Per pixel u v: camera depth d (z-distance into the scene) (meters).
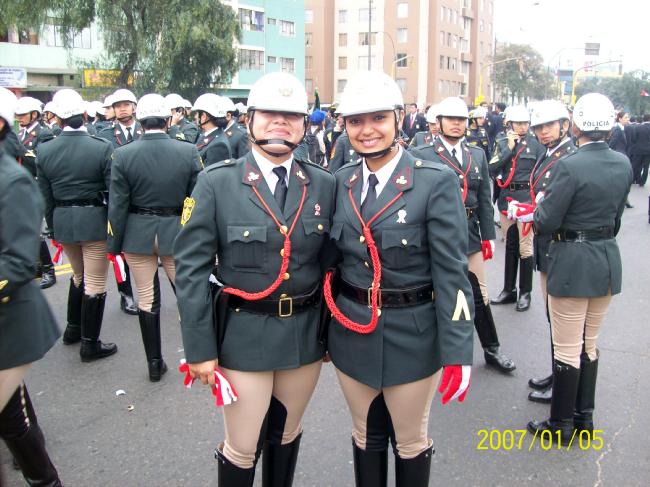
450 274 2.31
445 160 4.46
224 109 6.55
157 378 4.30
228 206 2.39
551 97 69.19
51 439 3.51
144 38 21.44
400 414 2.46
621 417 3.78
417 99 60.75
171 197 4.18
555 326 3.48
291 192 2.43
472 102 71.75
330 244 2.56
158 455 3.34
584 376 3.51
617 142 14.16
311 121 11.44
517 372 4.49
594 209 3.29
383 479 2.59
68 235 4.48
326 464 3.24
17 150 6.31
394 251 2.33
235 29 23.55
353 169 2.52
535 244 4.07
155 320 4.28
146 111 4.16
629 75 63.28
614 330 5.38
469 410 3.88
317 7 61.41
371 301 2.38
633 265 7.85
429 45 61.41
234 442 2.46
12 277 2.31
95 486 3.06
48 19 21.23
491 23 76.38
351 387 2.50
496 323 5.60
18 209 2.35
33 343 2.55
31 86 27.53
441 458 3.31
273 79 2.33
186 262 2.38
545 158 5.11
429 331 2.40
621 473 3.17
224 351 2.41
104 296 4.69
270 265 2.38
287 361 2.41
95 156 4.52
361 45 61.81
